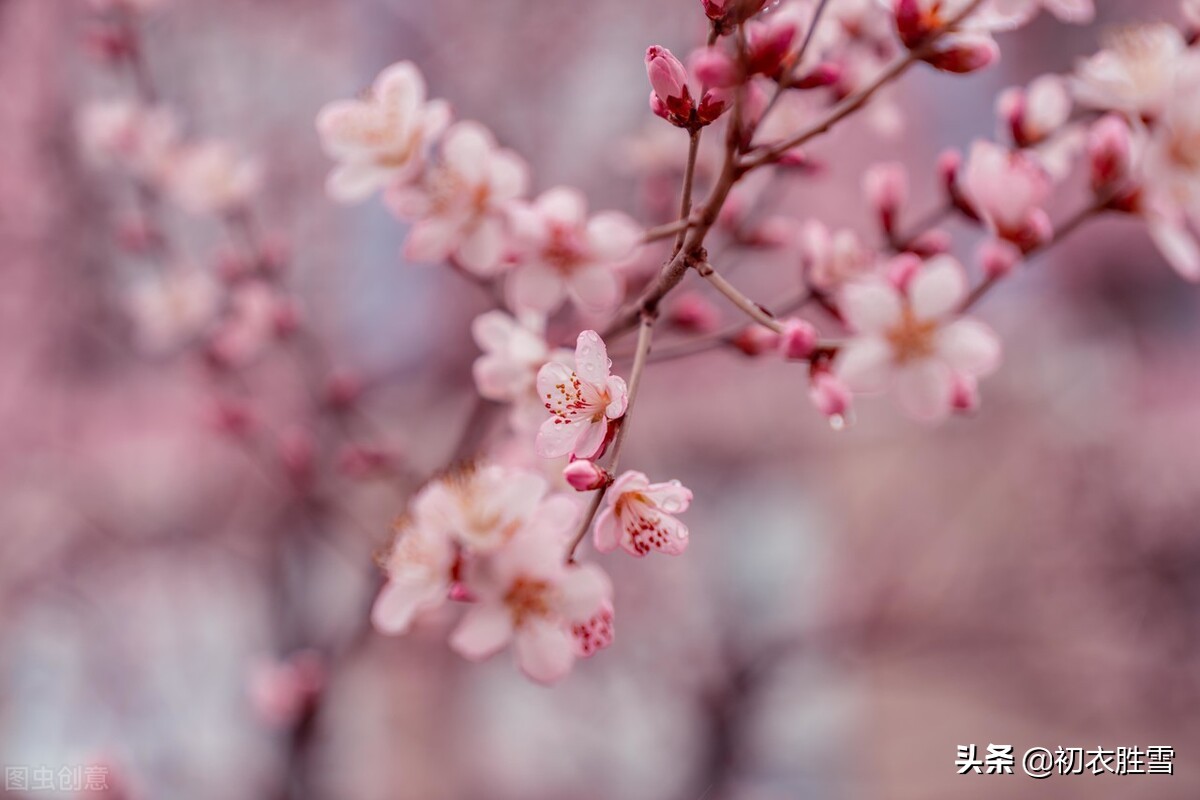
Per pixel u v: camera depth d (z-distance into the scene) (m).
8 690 1.44
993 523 1.69
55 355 1.54
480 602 0.54
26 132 1.32
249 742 1.39
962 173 0.58
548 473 0.57
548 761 1.70
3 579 1.49
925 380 0.54
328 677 0.81
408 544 0.55
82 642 1.48
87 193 1.28
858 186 1.30
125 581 1.50
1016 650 1.64
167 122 0.86
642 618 1.56
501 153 0.58
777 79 0.53
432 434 1.38
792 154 0.53
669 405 1.75
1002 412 1.71
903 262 0.55
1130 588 1.57
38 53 1.27
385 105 0.58
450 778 1.71
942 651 1.65
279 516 1.17
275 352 1.10
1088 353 1.68
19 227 1.36
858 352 0.54
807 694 1.64
